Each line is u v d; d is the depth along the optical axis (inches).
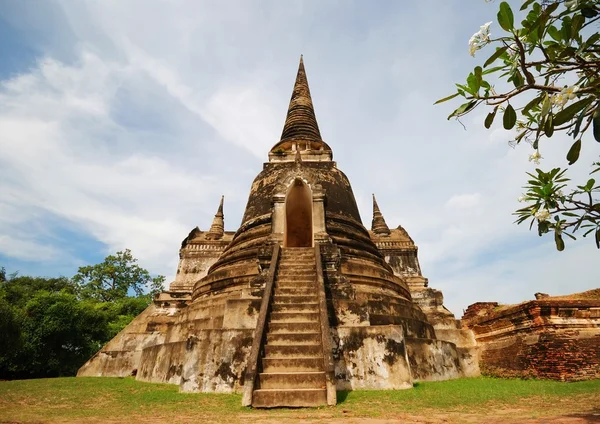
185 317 504.7
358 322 379.9
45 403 302.5
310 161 708.7
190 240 1016.9
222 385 335.3
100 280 1567.4
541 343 411.5
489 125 144.5
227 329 358.0
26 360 762.2
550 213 162.7
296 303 364.2
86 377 546.6
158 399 305.9
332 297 400.2
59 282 1481.3
